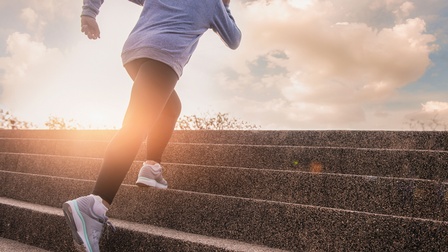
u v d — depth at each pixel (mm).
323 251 1921
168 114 2404
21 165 3951
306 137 3803
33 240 2449
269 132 3965
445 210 2143
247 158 3393
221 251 1854
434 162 2795
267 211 2098
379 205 2309
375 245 1824
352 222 1891
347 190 2408
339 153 3121
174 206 2355
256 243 2074
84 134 5078
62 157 3621
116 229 2166
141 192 2488
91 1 2217
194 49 2211
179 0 2133
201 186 2779
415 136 3402
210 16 2217
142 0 2393
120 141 1845
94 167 3373
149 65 1962
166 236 2012
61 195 2891
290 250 1988
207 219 2236
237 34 2416
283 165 3271
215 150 3490
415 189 2236
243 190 2668
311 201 2486
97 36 2271
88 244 1741
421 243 1743
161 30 2021
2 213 2693
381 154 2980
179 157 3602
